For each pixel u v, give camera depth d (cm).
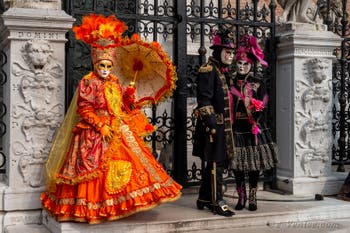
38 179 483
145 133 471
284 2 630
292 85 589
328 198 576
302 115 592
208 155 473
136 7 554
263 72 610
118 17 539
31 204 479
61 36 485
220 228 471
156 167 449
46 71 481
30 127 478
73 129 444
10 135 473
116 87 463
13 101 472
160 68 491
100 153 427
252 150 495
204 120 469
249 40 502
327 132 604
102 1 537
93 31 444
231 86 504
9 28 466
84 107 438
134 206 414
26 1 475
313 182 593
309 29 604
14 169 476
